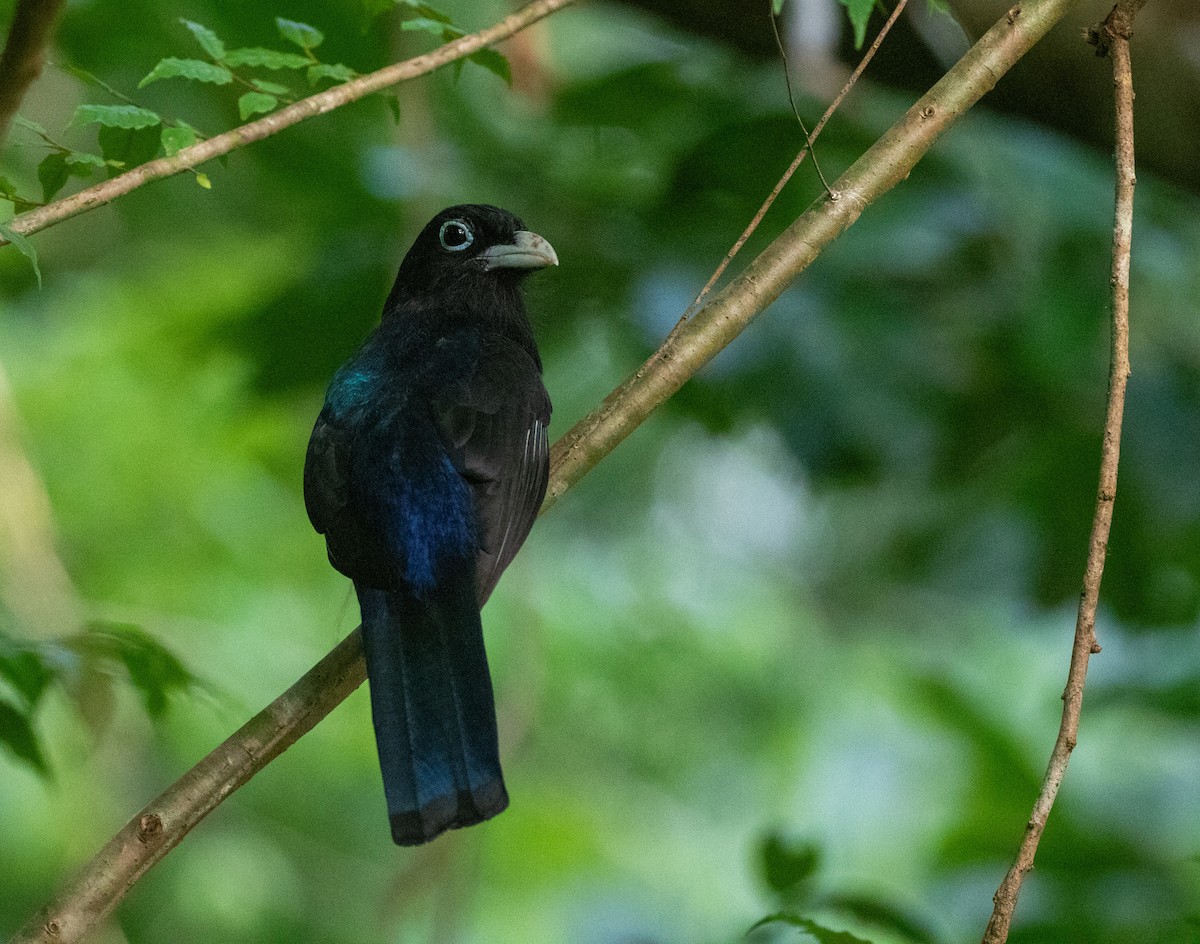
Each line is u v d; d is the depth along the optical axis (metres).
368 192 11.59
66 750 12.74
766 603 15.41
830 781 15.45
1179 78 10.11
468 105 11.88
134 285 13.45
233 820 14.94
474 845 12.89
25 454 13.33
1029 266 11.04
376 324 11.24
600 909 14.85
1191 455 11.35
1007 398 11.29
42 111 11.23
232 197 13.09
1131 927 9.05
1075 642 5.86
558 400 12.26
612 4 10.45
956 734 10.64
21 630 11.26
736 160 10.94
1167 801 11.24
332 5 10.70
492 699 6.37
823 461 10.82
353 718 15.17
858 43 6.72
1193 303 11.59
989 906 9.65
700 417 10.97
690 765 15.34
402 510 7.09
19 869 13.44
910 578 12.84
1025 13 7.04
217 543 14.20
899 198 11.17
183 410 13.72
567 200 11.25
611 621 14.88
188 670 7.61
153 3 10.84
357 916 14.79
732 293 6.93
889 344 10.83
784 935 7.51
